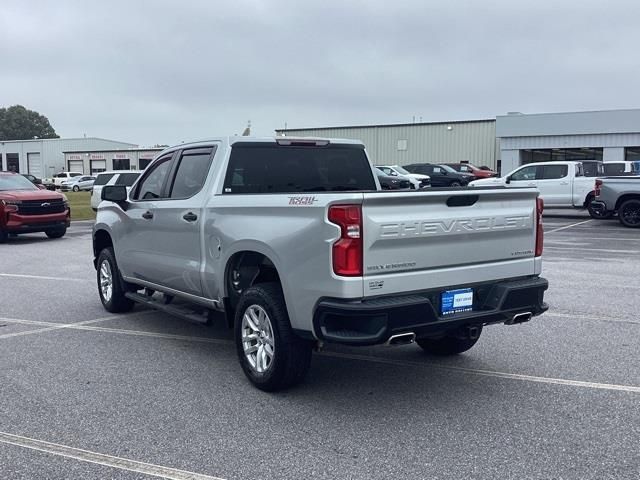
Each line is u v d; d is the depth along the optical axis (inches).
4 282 431.8
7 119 6333.7
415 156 2064.5
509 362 241.3
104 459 163.0
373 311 174.7
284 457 163.5
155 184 281.9
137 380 224.4
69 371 235.0
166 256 264.1
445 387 215.2
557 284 396.2
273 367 203.2
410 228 183.2
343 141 267.4
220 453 166.1
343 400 203.8
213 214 229.8
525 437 174.2
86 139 3651.6
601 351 253.6
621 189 764.0
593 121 1619.1
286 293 194.2
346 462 160.2
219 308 234.8
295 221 190.4
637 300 347.9
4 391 213.6
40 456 164.9
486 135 1963.6
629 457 161.6
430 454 164.4
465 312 197.2
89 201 1493.6
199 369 236.7
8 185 712.4
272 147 249.6
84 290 399.9
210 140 250.8
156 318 320.8
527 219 212.2
